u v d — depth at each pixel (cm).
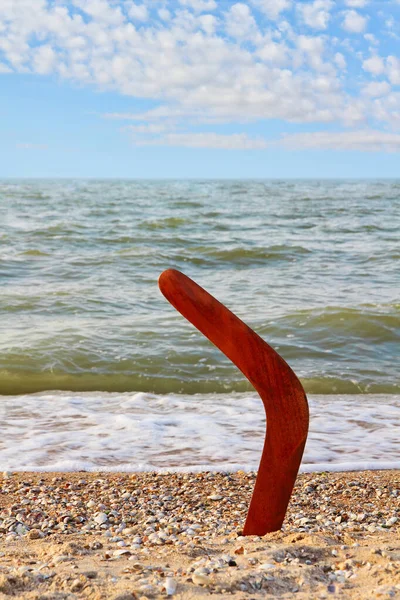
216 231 2431
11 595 210
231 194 6041
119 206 3884
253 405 675
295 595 206
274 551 246
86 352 847
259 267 1652
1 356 818
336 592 207
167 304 1165
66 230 2262
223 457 519
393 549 253
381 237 2292
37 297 1189
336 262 1719
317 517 385
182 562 254
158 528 364
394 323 1005
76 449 533
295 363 838
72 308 1110
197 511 399
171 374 782
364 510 403
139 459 512
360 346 915
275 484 259
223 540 295
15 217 2909
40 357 820
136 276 1458
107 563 254
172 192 6494
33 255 1703
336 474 478
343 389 750
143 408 659
